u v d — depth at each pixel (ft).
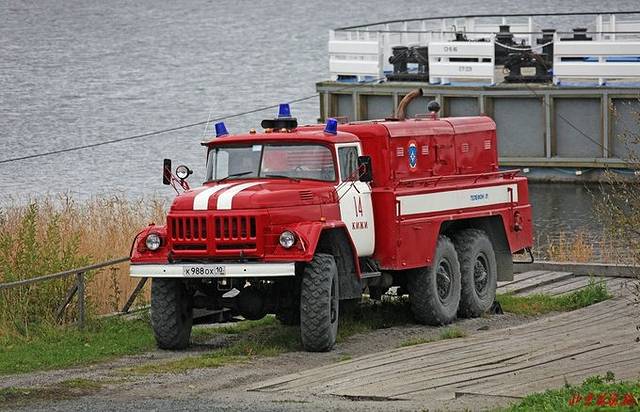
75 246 134.00
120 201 202.18
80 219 168.45
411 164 128.26
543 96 251.39
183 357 110.73
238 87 467.52
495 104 256.52
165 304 113.50
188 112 398.21
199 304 116.06
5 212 188.14
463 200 133.39
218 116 384.68
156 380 98.89
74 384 96.53
